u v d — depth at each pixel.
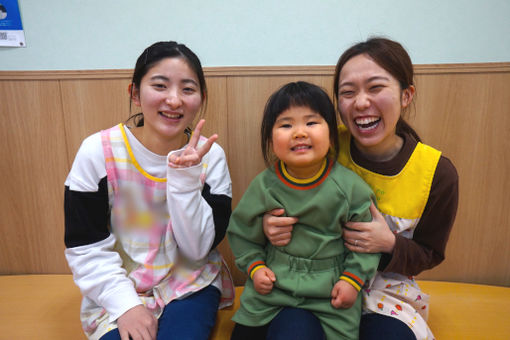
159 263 0.80
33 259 1.13
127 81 1.01
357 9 0.98
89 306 0.77
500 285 1.08
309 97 0.68
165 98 0.73
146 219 0.79
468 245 1.07
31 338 0.84
